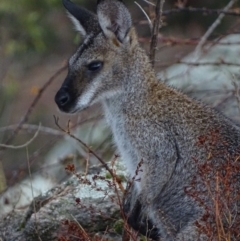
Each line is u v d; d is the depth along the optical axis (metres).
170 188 11.07
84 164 14.98
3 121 21.25
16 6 22.06
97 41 11.45
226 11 15.37
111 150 15.96
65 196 12.45
